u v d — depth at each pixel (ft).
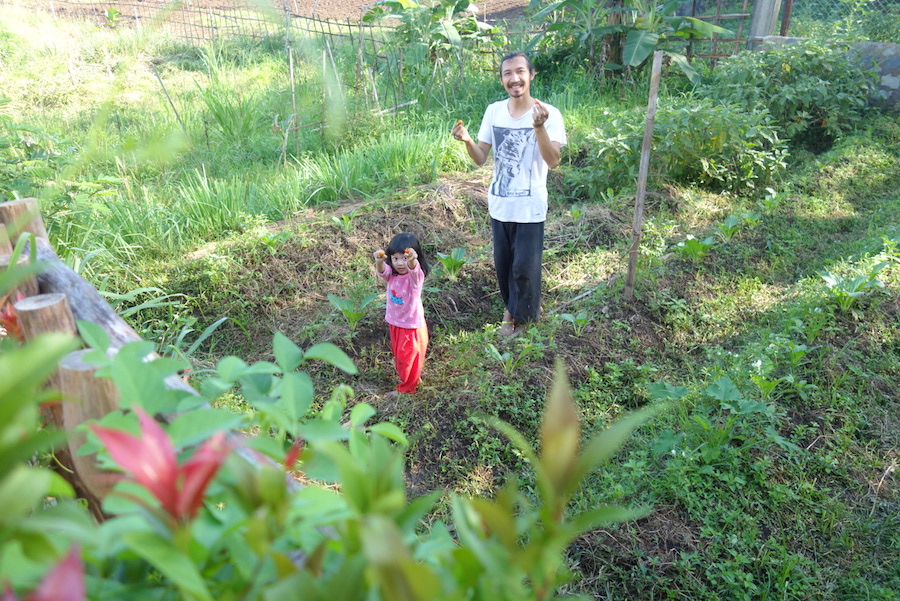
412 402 13.34
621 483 11.22
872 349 14.30
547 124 14.07
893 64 28.17
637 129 22.13
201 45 39.55
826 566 9.90
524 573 2.59
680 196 21.79
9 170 16.76
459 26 32.48
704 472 11.02
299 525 2.81
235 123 27.14
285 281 17.69
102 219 18.75
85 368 4.53
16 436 2.26
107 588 2.86
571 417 2.45
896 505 10.88
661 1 32.83
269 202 21.39
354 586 2.39
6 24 36.27
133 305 16.52
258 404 3.47
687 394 12.47
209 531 3.03
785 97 25.91
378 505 2.53
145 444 2.41
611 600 9.45
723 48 33.73
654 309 16.02
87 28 41.70
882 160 24.06
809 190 22.72
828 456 11.59
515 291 15.37
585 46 33.76
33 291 6.69
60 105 30.53
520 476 11.64
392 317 13.34
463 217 21.03
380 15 34.19
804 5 35.91
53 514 2.53
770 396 13.02
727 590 9.48
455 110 29.48
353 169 22.84
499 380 13.78
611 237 19.61
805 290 16.38
